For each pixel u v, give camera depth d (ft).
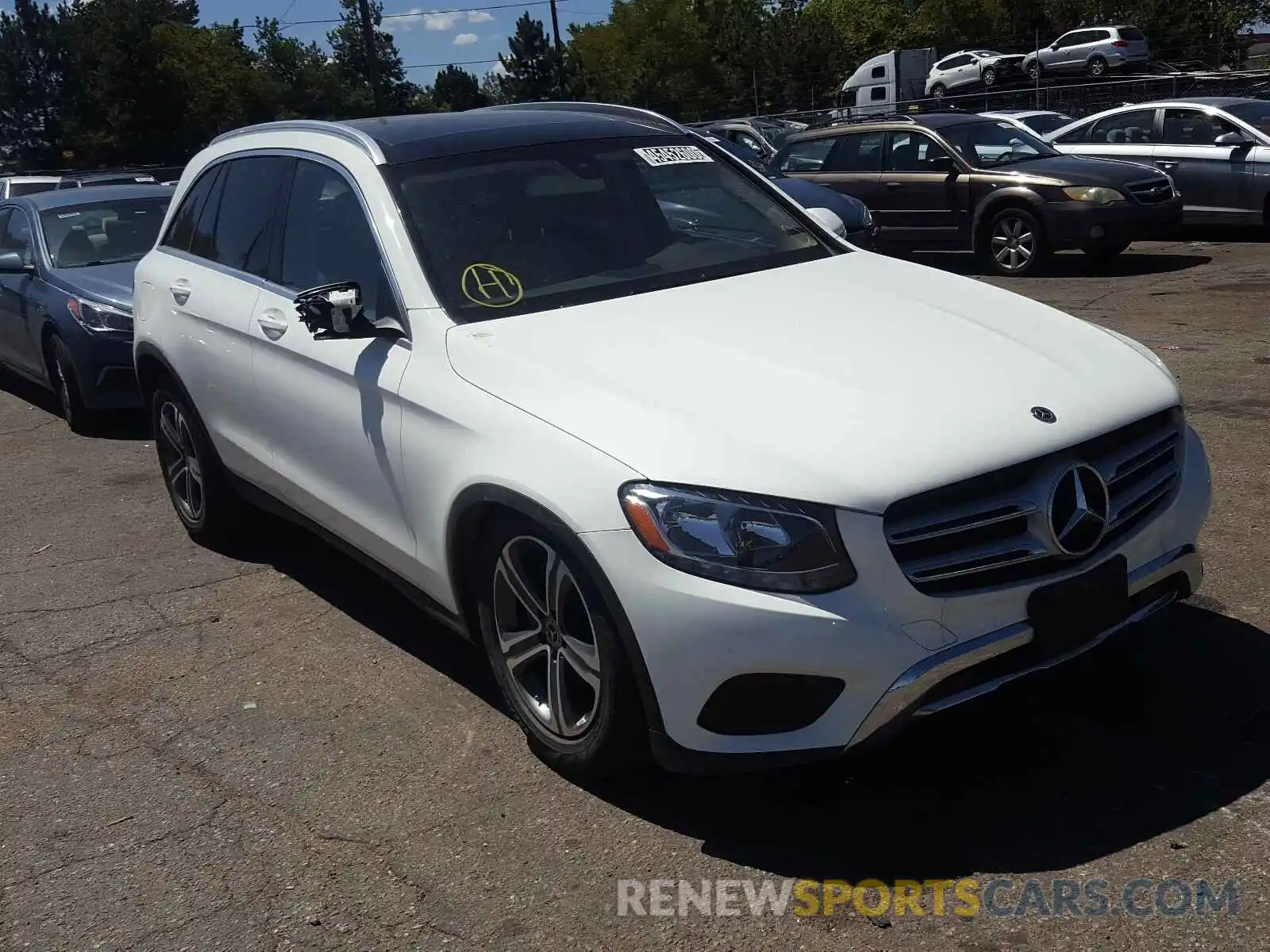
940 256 48.37
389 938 10.05
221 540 19.36
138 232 30.96
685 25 258.78
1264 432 20.97
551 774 12.25
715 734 10.33
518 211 14.42
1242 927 9.35
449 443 12.28
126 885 11.04
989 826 10.84
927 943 9.46
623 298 13.43
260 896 10.72
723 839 11.00
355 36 259.60
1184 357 27.09
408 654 15.37
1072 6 188.55
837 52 211.20
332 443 14.43
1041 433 10.71
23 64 233.76
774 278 14.14
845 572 9.95
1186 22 159.94
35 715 14.47
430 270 13.53
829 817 11.17
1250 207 45.19
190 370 17.62
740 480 10.16
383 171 14.53
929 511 10.19
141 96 218.79
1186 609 14.48
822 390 11.04
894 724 10.06
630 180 15.40
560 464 10.94
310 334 14.70
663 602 10.18
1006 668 10.47
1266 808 10.72
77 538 20.80
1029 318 13.23
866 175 46.19
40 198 32.12
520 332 12.67
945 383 11.23
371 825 11.66
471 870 10.85
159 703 14.52
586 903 10.28
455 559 12.69
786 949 9.54
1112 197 40.57
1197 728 12.04
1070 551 10.62
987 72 135.44
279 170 16.56
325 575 18.25
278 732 13.58
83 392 27.35
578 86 255.29
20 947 10.30
